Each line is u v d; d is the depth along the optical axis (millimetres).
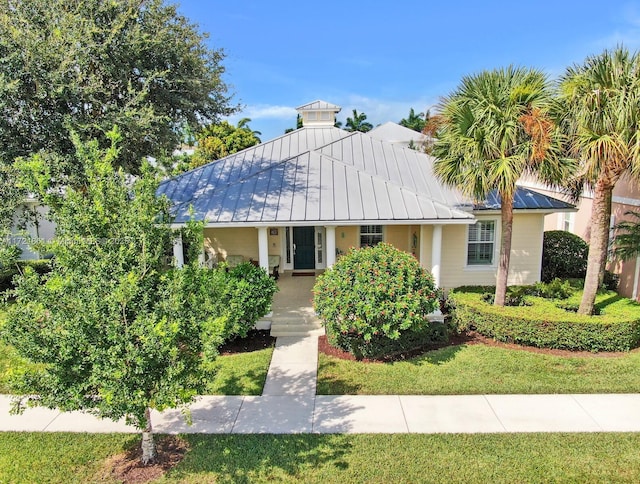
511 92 9633
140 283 5645
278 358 10516
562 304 11766
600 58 9297
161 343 5176
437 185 14266
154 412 8148
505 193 10469
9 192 12430
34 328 5359
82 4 12227
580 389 8727
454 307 12625
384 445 7039
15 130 12258
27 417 8039
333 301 9930
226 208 12320
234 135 42250
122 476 6391
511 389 8758
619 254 12234
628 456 6652
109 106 12328
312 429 7547
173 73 13805
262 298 11258
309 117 19672
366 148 16250
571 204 14188
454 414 7938
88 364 5461
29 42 11445
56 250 5461
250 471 6477
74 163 12273
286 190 12922
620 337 10250
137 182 5945
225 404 8445
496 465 6492
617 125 8969
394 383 9148
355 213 12039
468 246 14320
